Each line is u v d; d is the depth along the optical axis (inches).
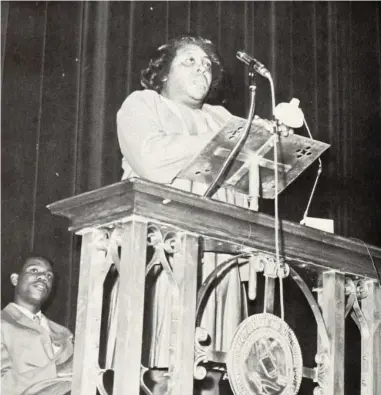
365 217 242.1
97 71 207.8
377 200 244.7
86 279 115.2
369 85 253.3
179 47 157.4
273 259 126.7
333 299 133.3
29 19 203.8
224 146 124.6
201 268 136.6
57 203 119.3
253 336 119.5
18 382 159.9
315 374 128.1
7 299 187.0
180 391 110.3
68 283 195.6
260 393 117.5
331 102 245.1
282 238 127.5
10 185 194.2
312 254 131.5
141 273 109.6
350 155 243.9
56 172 199.3
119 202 112.4
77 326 114.0
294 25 244.8
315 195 235.9
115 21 212.4
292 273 129.4
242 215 121.0
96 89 206.7
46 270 177.9
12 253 191.2
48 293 177.6
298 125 126.3
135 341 106.8
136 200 110.9
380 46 258.1
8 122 196.9
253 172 128.7
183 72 154.4
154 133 137.6
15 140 196.7
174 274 115.6
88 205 116.3
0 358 164.4
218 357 116.2
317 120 241.6
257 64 127.6
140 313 108.1
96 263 115.9
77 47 207.5
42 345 169.2
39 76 201.9
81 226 117.0
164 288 135.0
